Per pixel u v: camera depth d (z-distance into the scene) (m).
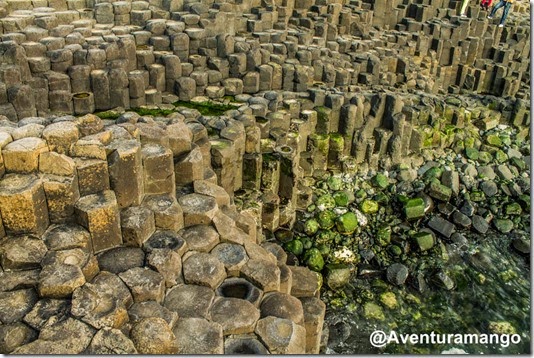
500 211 13.35
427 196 12.91
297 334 5.12
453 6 20.67
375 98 13.48
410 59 17.06
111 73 11.19
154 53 12.17
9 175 5.47
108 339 4.39
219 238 6.40
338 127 13.07
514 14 24.47
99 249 5.78
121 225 5.87
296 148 11.59
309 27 15.79
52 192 5.48
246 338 5.09
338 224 11.39
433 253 11.52
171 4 13.65
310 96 13.02
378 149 13.52
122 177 5.96
